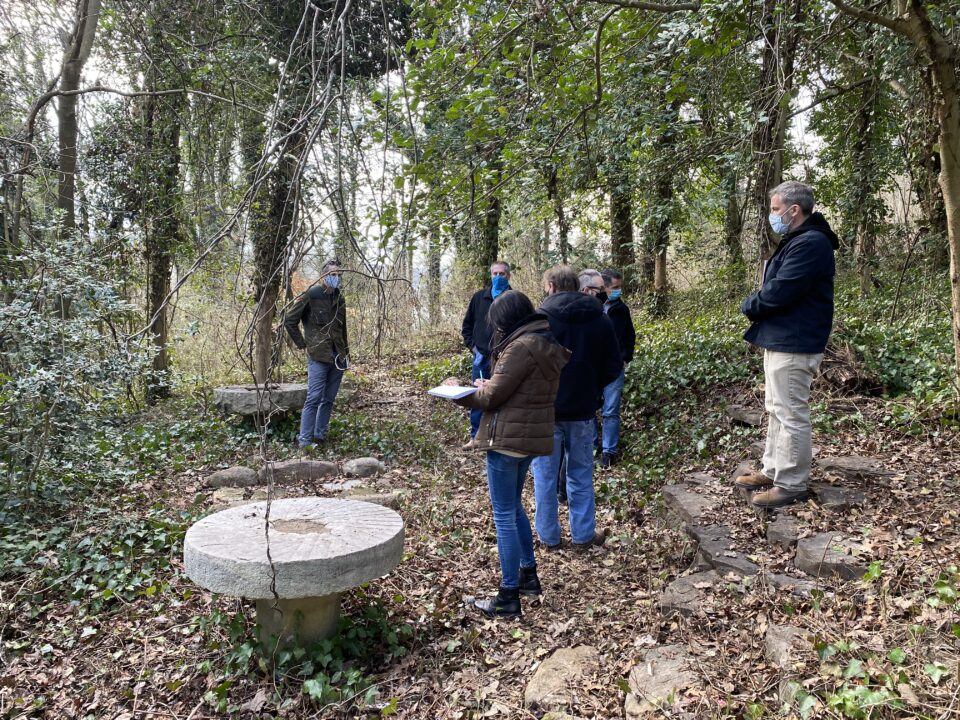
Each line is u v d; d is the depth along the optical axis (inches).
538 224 534.6
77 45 303.9
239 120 379.6
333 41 117.7
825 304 162.7
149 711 130.2
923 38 190.4
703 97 309.9
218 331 369.4
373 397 428.8
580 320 181.3
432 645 144.9
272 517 154.4
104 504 213.6
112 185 363.3
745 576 147.4
